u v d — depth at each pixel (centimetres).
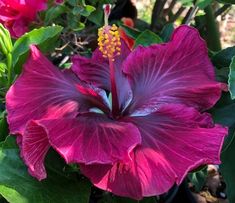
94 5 31
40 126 19
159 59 24
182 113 21
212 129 20
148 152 20
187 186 35
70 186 22
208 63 23
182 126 21
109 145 19
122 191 19
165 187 19
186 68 23
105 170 19
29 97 22
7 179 21
